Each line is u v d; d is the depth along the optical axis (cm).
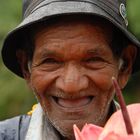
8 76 619
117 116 140
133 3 565
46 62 206
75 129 139
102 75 205
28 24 206
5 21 604
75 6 203
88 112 205
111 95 210
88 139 138
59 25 204
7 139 233
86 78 203
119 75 222
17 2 612
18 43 226
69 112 205
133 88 647
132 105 141
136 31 566
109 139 131
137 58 226
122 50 219
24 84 616
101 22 205
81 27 203
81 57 202
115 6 211
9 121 241
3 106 617
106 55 207
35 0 213
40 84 208
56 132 224
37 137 226
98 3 206
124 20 215
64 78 202
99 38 205
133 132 136
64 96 203
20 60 230
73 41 202
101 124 211
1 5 614
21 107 615
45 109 211
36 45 211
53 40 204
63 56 202
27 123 237
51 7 205
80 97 203
